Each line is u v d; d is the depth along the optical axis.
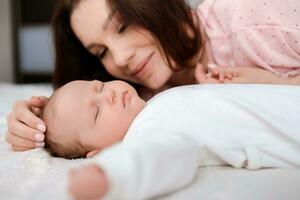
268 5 1.03
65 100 0.88
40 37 2.94
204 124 0.75
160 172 0.57
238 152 0.73
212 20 1.18
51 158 0.83
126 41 1.12
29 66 2.99
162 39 1.13
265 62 1.05
